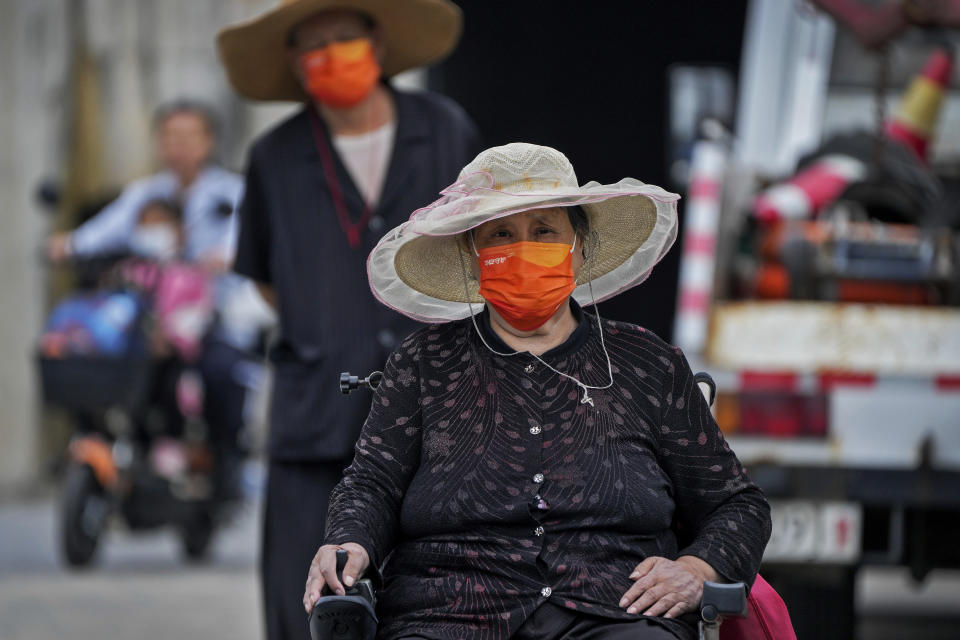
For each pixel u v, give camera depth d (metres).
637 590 10.06
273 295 16.31
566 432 10.42
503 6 36.41
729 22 36.91
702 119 23.95
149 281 26.52
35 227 40.53
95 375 25.75
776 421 17.73
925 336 17.89
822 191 20.12
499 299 10.45
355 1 15.52
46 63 40.81
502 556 10.20
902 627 23.12
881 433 17.61
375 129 15.77
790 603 17.83
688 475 10.62
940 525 17.52
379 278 11.12
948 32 21.70
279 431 15.12
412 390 10.75
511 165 10.60
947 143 23.33
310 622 9.88
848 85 23.73
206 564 28.08
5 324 40.25
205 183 27.30
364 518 10.42
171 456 26.77
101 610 22.41
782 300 19.05
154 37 42.03
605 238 11.22
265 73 16.72
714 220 20.06
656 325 31.53
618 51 36.88
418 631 10.12
